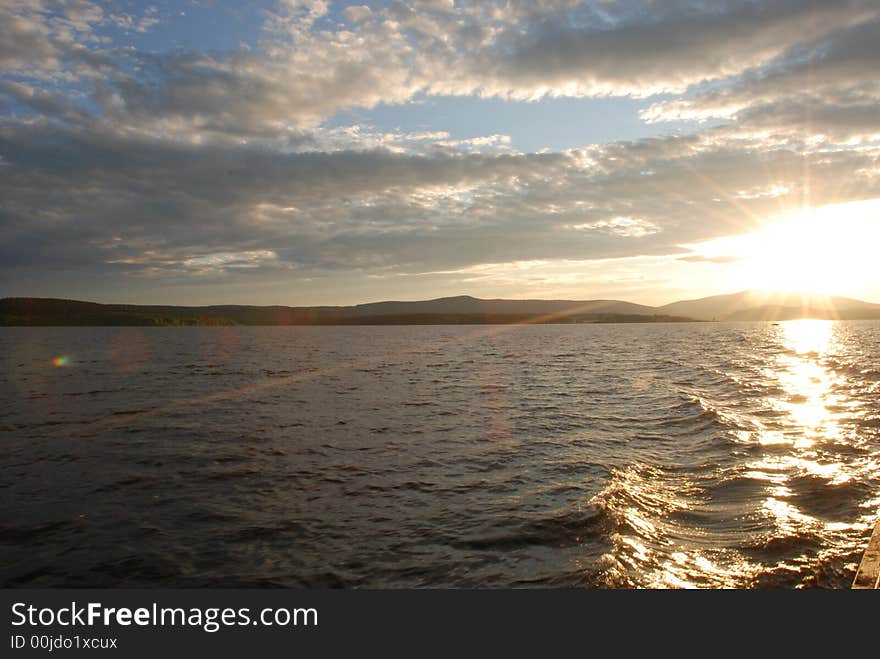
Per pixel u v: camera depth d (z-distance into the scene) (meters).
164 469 16.97
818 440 19.19
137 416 27.08
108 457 18.53
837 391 32.62
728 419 23.44
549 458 17.94
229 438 21.61
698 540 10.83
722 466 16.17
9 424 24.94
